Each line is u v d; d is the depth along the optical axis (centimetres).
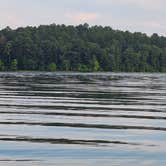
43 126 3061
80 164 2077
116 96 5784
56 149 2358
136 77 15200
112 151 2328
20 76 13888
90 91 6600
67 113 3822
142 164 2089
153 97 5747
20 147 2384
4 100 4959
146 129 2988
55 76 14475
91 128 3012
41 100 5019
